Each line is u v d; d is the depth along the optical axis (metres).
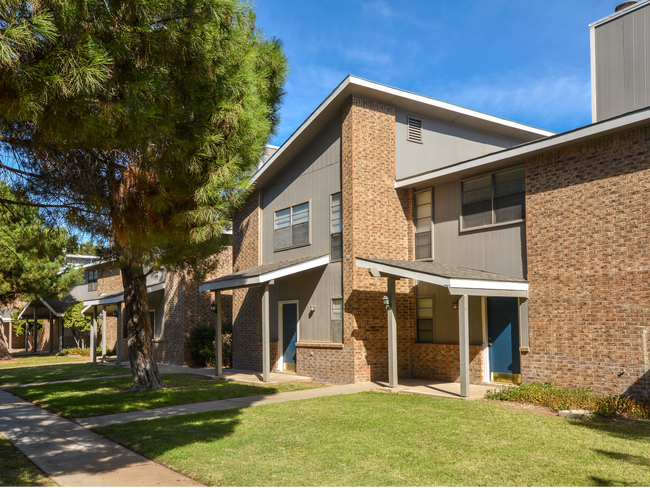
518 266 12.99
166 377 17.31
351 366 14.66
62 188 7.84
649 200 10.30
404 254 15.94
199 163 7.24
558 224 11.91
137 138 6.51
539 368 12.12
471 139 18.28
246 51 8.04
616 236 10.81
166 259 11.37
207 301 23.31
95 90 5.92
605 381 10.83
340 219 15.82
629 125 10.42
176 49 6.59
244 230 20.80
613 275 10.82
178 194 7.39
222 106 7.30
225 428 8.84
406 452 7.21
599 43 13.39
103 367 21.95
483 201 14.03
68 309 32.41
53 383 16.45
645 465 6.58
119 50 5.95
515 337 13.16
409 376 15.70
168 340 24.03
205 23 6.89
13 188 8.12
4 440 8.55
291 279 17.70
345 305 15.02
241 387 14.34
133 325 14.28
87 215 7.79
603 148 11.16
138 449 7.64
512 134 19.12
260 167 18.69
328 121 16.50
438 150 17.23
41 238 8.59
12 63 5.16
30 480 6.35
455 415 9.82
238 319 20.50
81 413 10.81
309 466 6.58
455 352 14.38
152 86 6.29
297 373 16.81
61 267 28.97
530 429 8.60
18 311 40.47
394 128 16.11
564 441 7.79
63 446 8.05
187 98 7.13
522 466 6.55
